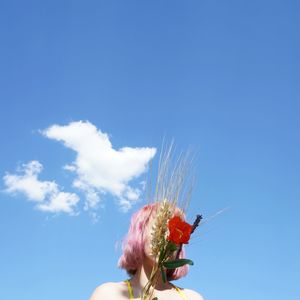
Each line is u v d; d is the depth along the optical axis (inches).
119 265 71.8
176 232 58.2
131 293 70.3
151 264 70.2
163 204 60.6
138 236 69.3
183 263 59.5
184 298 72.4
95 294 71.6
